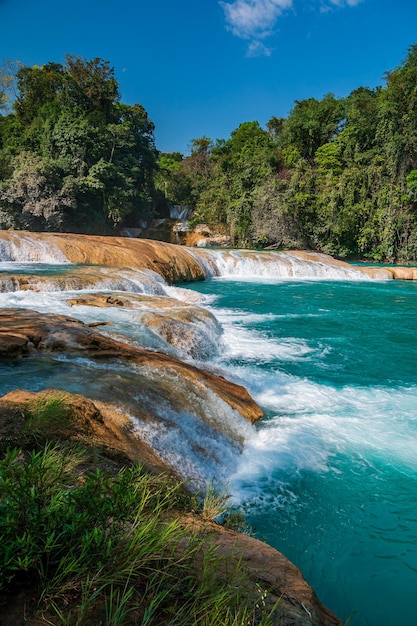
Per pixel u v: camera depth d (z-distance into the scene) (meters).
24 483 1.83
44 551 1.59
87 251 17.03
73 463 2.70
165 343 7.54
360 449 4.92
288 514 3.78
